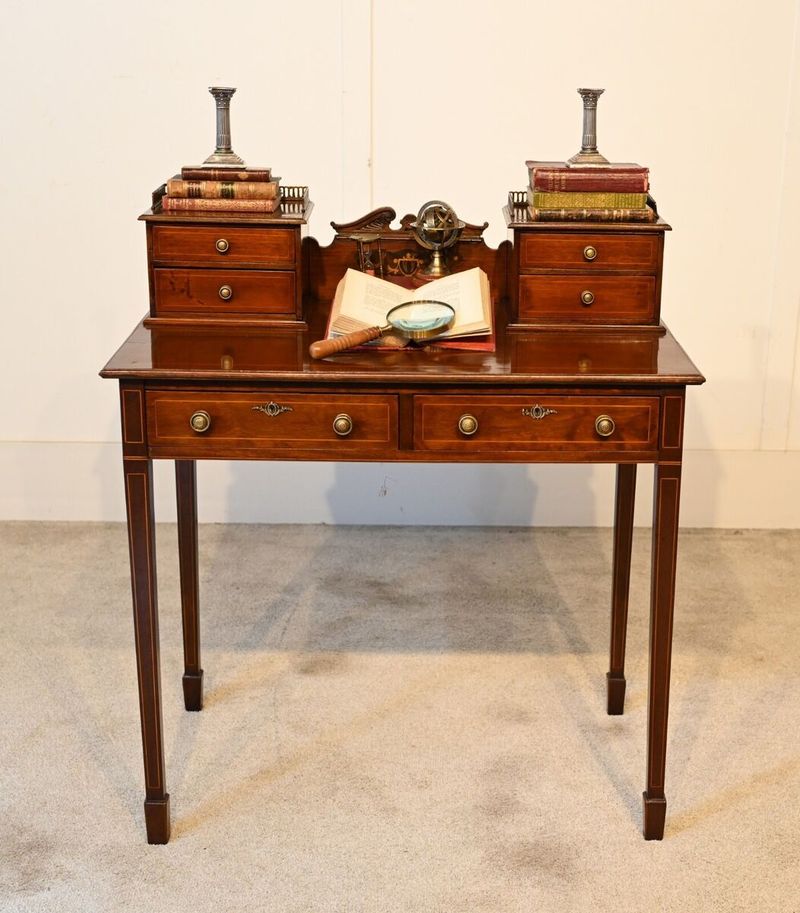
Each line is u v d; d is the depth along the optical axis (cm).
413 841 239
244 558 366
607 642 318
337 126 360
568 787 256
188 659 282
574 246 253
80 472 389
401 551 372
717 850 237
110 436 387
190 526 275
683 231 367
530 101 358
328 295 277
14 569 356
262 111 359
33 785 256
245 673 302
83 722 279
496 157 362
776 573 359
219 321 256
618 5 350
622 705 284
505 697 291
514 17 351
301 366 227
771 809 249
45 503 392
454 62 354
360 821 245
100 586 347
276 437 228
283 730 277
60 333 378
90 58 355
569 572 359
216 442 228
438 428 227
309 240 273
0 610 331
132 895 224
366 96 357
